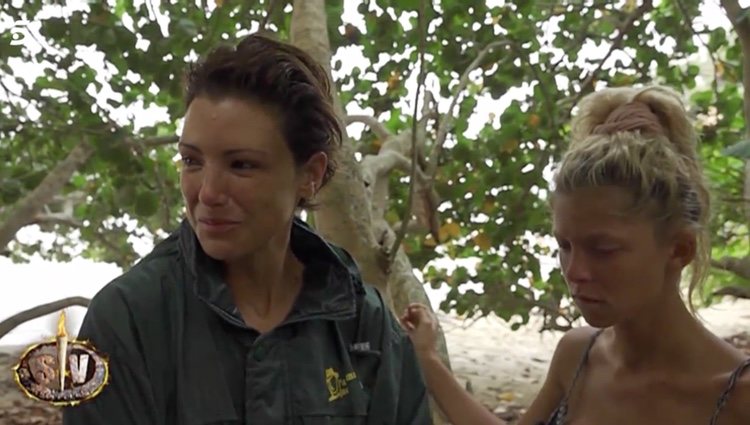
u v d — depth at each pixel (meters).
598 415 1.75
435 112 4.25
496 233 4.45
